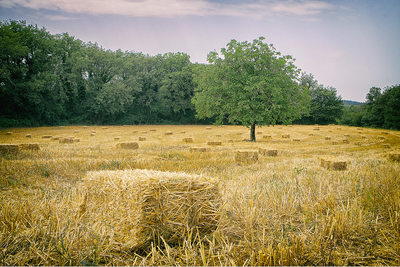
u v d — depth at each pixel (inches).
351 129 1861.5
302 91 1136.2
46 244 149.8
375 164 486.9
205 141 1005.8
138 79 2362.2
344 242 159.6
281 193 248.2
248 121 1090.1
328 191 254.2
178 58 2618.1
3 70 1675.7
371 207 210.2
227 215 193.0
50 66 1968.5
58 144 802.8
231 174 405.7
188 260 140.2
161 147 749.9
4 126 1795.0
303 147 843.4
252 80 1052.5
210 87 1119.0
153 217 160.2
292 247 141.2
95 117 2368.4
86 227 168.6
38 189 297.9
